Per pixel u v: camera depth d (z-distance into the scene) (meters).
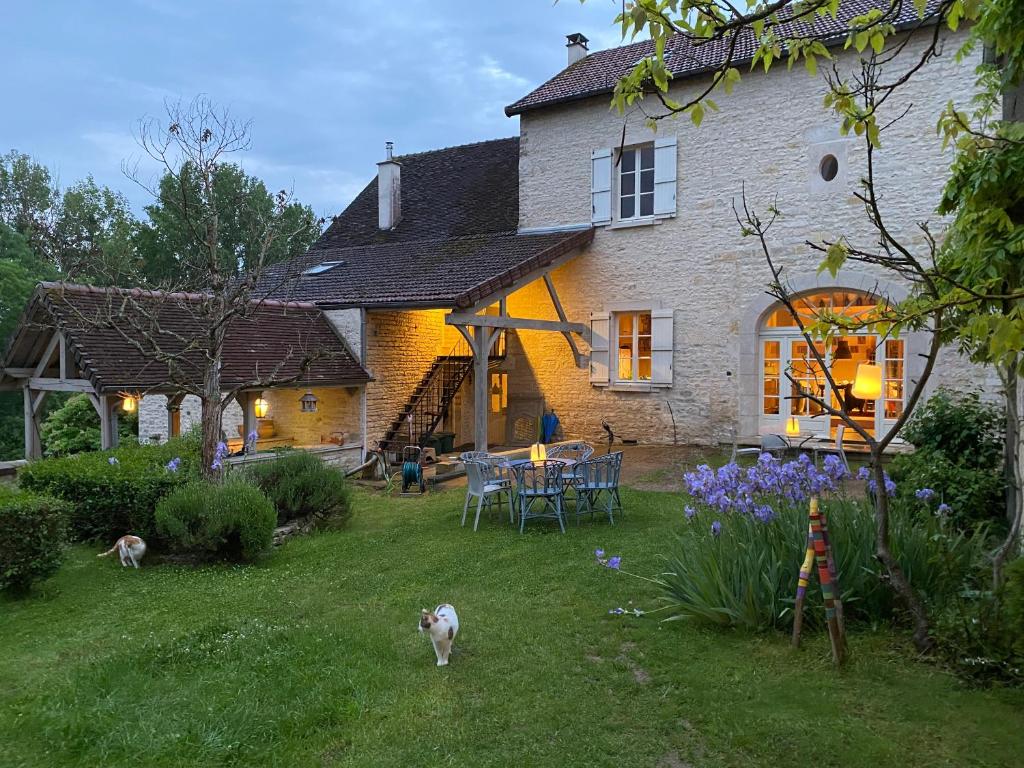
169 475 7.64
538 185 15.09
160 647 4.78
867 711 3.64
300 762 3.39
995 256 4.08
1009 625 3.81
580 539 7.41
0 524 5.84
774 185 12.48
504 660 4.48
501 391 15.73
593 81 14.45
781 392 12.77
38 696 4.11
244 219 20.55
